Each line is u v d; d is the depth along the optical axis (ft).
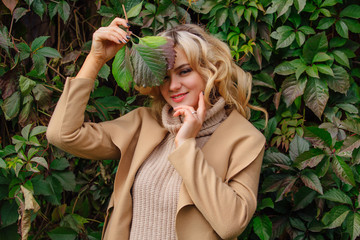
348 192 5.01
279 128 5.47
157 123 4.37
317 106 4.97
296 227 5.08
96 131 4.17
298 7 4.83
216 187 3.45
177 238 3.56
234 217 3.38
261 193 5.24
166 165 3.90
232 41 5.15
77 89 3.94
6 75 4.78
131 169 4.02
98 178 5.63
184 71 3.94
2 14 5.05
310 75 4.88
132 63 3.65
